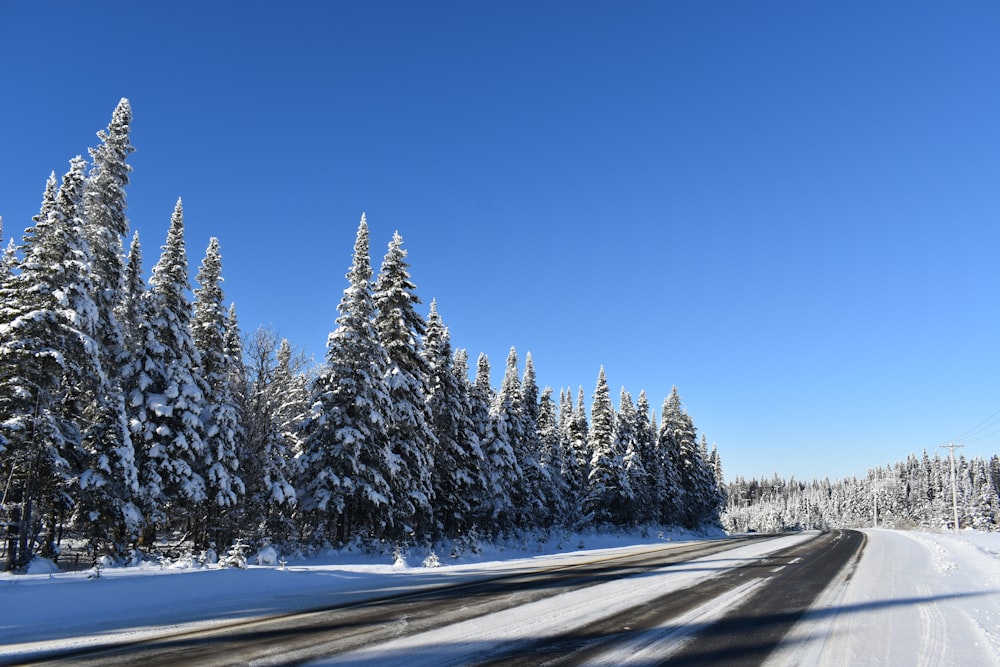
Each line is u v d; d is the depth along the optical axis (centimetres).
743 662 603
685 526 6022
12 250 1711
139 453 1980
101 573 1163
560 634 714
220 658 587
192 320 2339
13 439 1534
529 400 4334
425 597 1020
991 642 724
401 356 2581
